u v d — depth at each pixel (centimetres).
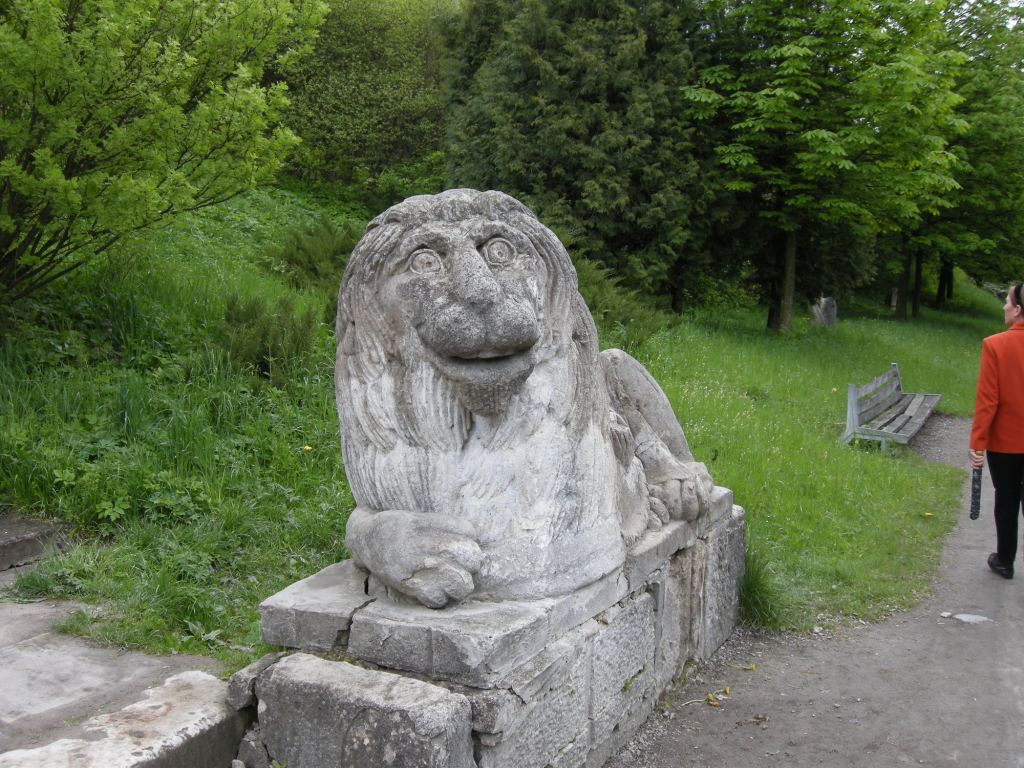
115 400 513
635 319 1029
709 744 333
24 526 421
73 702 293
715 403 830
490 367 256
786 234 1551
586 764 291
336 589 279
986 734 346
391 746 227
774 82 1382
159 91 568
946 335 2122
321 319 734
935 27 1398
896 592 509
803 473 691
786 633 450
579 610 282
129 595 373
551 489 275
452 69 1716
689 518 374
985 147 2106
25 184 520
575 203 1376
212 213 1182
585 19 1401
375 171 1848
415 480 270
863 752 331
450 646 241
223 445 503
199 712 252
